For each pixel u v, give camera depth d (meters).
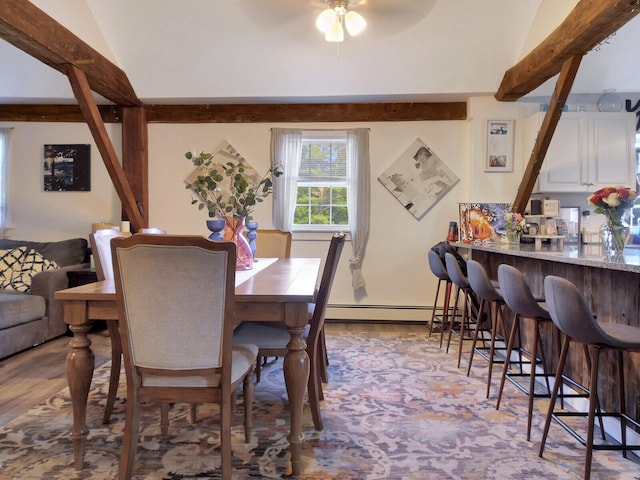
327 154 5.17
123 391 2.90
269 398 2.82
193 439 2.24
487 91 4.68
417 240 5.09
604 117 4.69
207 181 2.75
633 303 2.16
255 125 5.14
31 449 2.15
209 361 1.71
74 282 4.37
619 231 2.51
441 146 5.06
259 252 4.07
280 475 1.91
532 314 2.24
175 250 1.61
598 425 2.36
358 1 3.33
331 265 2.24
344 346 4.02
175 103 5.08
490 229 4.77
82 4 3.80
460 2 3.80
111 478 1.89
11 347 3.61
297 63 4.45
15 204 5.32
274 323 2.67
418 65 4.45
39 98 5.01
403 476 1.91
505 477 1.90
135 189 5.10
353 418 2.49
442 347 4.00
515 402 2.72
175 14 4.02
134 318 1.70
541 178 4.71
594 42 3.27
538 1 3.79
